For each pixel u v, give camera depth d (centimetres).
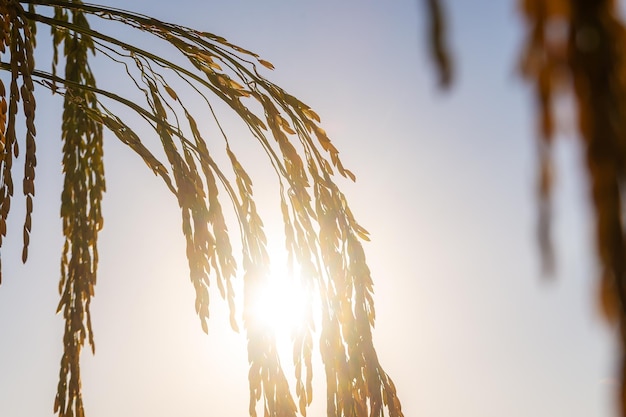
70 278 475
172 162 334
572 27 54
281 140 347
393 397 339
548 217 53
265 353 313
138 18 352
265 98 355
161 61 357
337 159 353
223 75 359
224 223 323
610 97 53
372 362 335
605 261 53
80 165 494
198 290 318
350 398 331
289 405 313
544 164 55
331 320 336
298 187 346
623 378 51
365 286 345
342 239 346
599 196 53
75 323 466
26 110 262
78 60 492
